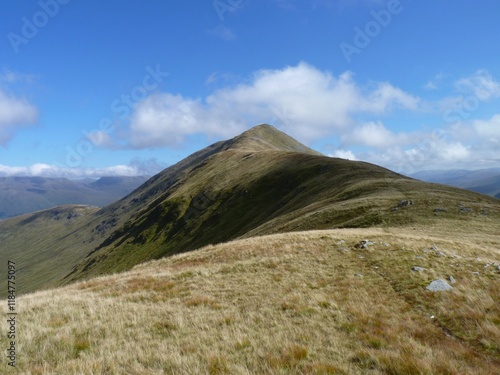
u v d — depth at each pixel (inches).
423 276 666.2
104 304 635.5
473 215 1616.6
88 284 981.8
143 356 378.6
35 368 355.9
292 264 874.8
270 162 5851.4
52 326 510.3
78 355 402.0
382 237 1126.4
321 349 387.9
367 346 394.0
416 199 1916.8
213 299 639.1
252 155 6820.9
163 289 760.3
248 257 1063.0
